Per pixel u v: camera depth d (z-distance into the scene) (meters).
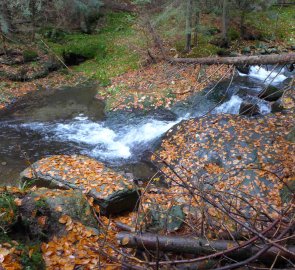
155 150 9.84
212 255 3.65
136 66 16.88
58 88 16.09
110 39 20.59
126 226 5.25
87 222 5.36
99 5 22.09
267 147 8.74
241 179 7.68
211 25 19.45
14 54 17.84
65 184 6.52
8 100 14.45
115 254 4.57
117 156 9.90
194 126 10.36
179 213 5.11
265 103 11.56
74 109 13.45
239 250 3.84
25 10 17.72
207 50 16.86
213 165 8.47
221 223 4.46
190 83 13.48
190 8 15.07
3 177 8.59
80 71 18.02
